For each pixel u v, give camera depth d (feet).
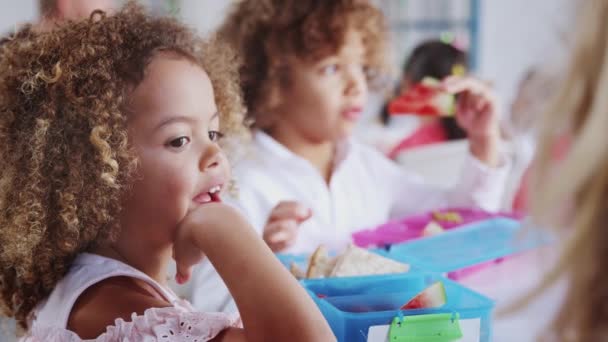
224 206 2.00
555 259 1.37
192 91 2.01
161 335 1.77
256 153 4.00
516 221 3.75
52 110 1.94
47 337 1.94
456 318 2.09
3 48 2.20
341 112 4.00
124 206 1.98
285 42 3.90
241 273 1.81
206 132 2.05
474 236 3.52
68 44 2.01
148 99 1.94
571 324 1.34
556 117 1.34
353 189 4.39
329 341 1.73
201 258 2.02
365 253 2.67
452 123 6.63
